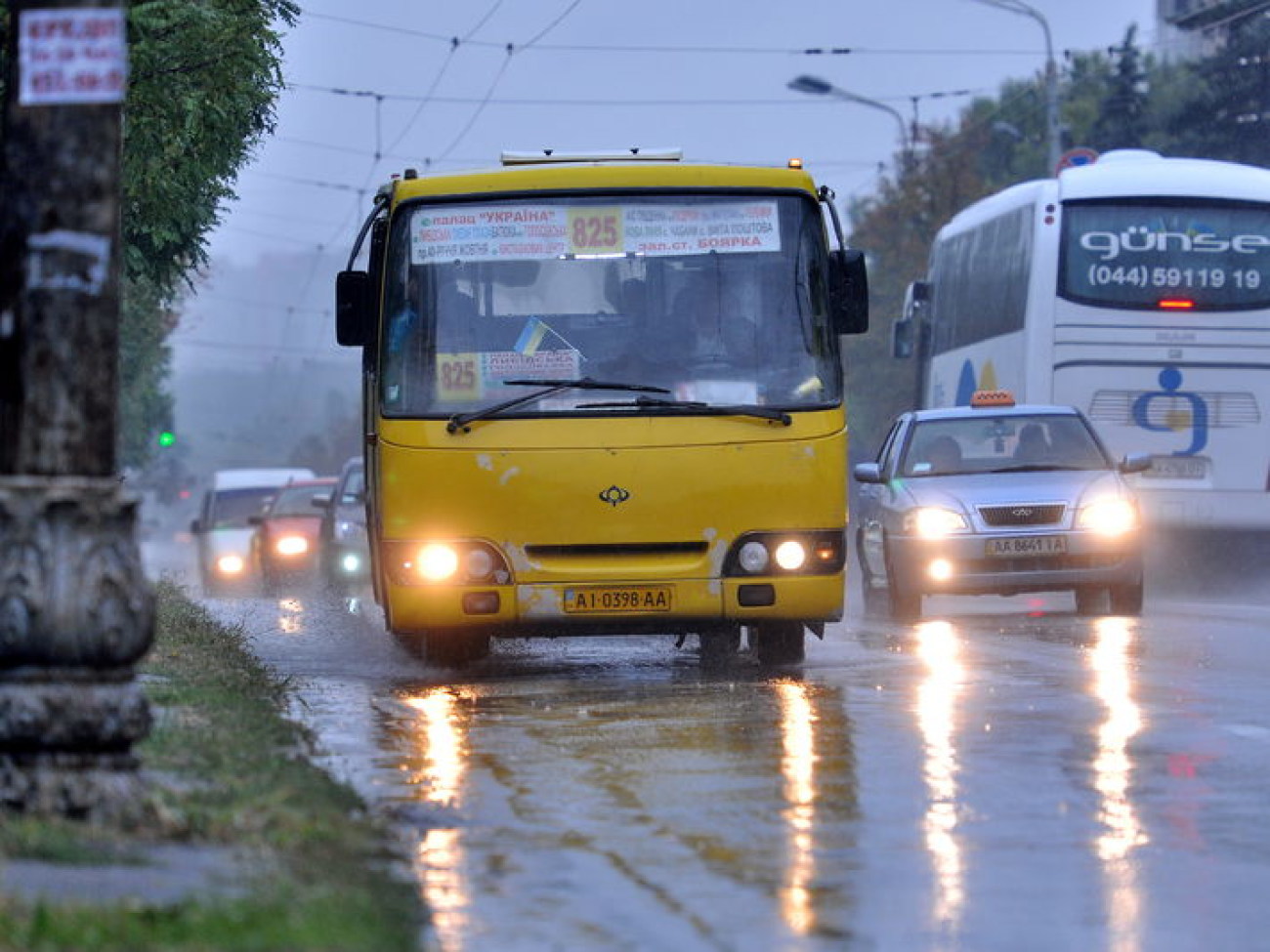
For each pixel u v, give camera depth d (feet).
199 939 59.41
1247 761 105.91
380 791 97.71
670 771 103.91
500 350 154.40
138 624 78.28
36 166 79.00
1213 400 288.71
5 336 79.15
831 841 85.35
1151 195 289.33
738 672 156.15
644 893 75.25
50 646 77.10
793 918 71.46
